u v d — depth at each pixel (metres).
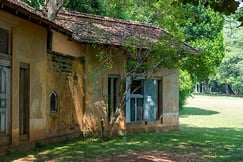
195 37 26.97
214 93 69.94
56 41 13.20
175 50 14.73
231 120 26.19
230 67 61.19
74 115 14.30
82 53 14.86
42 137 12.28
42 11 15.06
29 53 11.65
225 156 10.93
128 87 14.81
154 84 17.41
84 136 14.68
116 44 14.78
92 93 15.03
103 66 15.14
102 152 11.28
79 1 21.62
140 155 10.90
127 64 15.74
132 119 16.56
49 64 12.77
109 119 15.70
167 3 14.91
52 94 12.96
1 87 10.39
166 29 16.47
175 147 12.58
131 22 18.62
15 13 9.91
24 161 9.74
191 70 15.80
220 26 27.28
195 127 20.84
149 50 14.84
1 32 10.43
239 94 67.00
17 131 10.97
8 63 10.68
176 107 18.36
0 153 10.20
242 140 15.09
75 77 14.45
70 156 10.53
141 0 16.25
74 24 15.68
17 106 11.01
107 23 17.53
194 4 7.30
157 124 17.45
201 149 12.28
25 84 11.65
